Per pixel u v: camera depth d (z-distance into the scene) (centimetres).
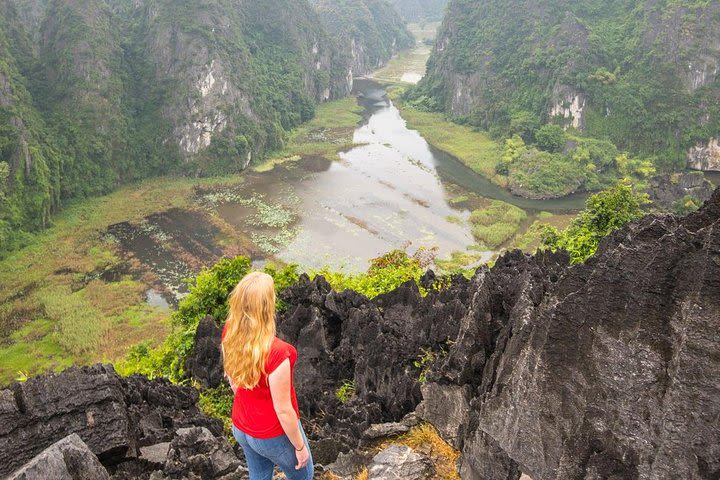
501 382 712
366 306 1334
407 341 1152
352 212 6469
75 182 7094
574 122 9031
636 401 575
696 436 536
